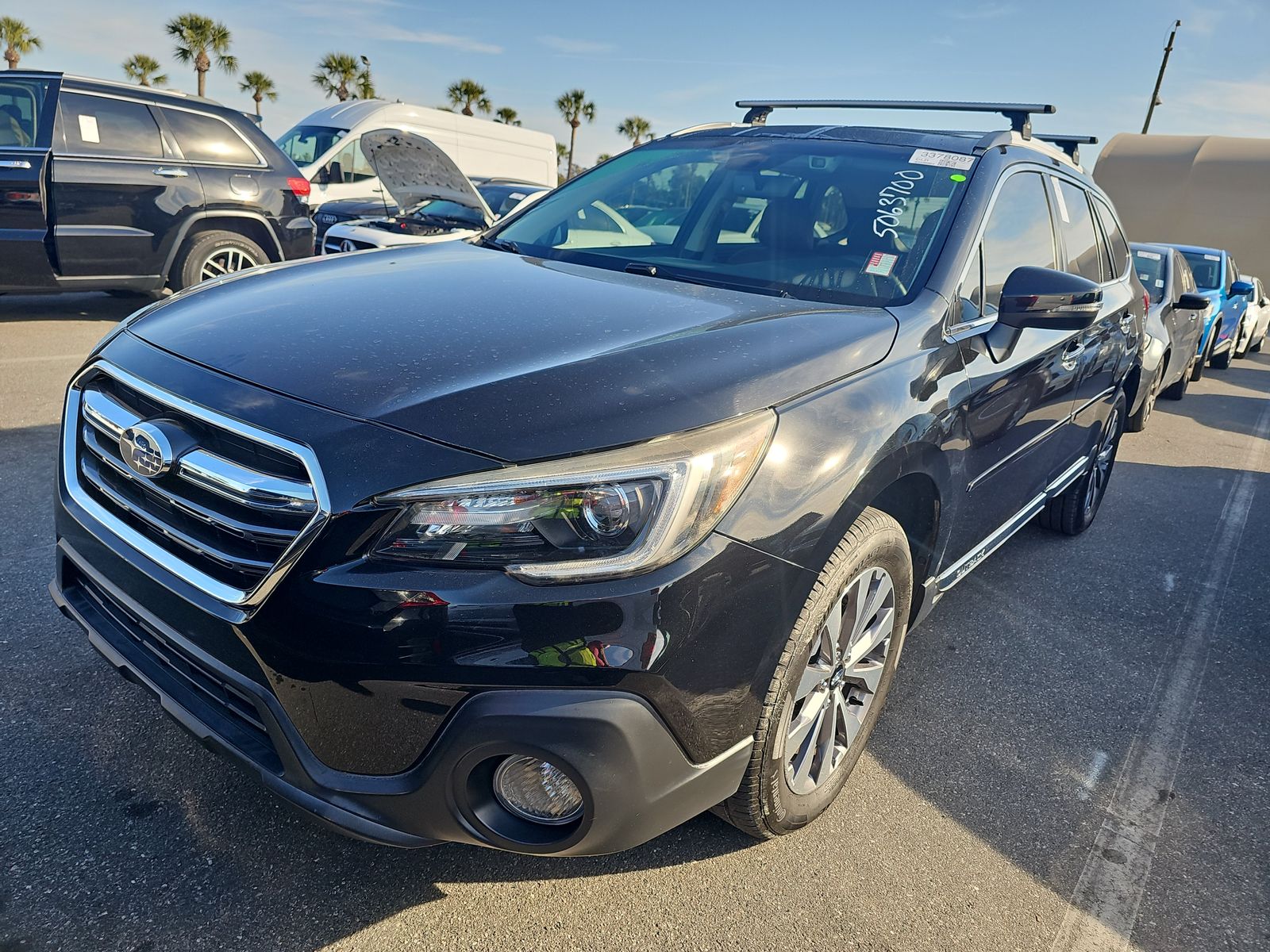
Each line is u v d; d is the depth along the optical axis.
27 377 5.73
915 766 2.62
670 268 2.81
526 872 2.08
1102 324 3.74
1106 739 2.85
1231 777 2.71
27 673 2.62
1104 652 3.44
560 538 1.58
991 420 2.70
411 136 7.43
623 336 2.03
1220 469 6.54
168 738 2.40
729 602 1.71
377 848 2.11
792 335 2.13
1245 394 10.55
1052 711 2.99
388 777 1.66
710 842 2.22
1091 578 4.17
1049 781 2.61
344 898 1.96
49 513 3.68
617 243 3.03
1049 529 4.71
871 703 2.41
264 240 7.90
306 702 1.64
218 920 1.87
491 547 1.58
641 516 1.62
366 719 1.62
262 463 1.68
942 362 2.41
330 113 12.66
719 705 1.76
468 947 1.87
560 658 1.58
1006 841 2.33
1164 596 4.04
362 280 2.45
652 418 1.71
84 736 2.38
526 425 1.65
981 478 2.76
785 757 2.04
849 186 2.94
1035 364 2.97
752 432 1.79
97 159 6.82
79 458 2.12
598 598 1.58
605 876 2.09
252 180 7.67
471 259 2.79
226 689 1.78
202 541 1.75
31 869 1.95
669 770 1.71
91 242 6.88
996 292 2.84
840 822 2.34
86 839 2.04
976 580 4.02
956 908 2.09
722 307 2.32
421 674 1.58
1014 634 3.53
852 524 2.04
